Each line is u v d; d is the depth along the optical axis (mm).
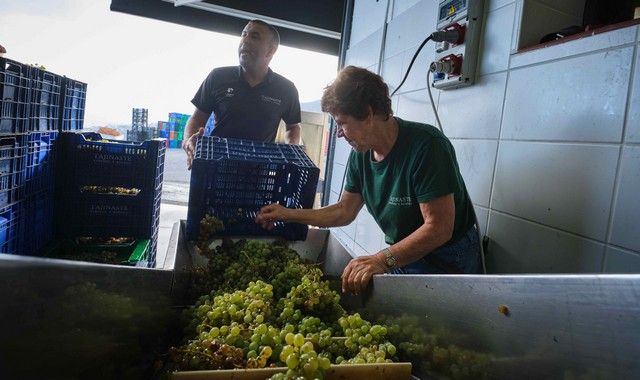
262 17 3336
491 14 1556
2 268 364
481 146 1580
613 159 1064
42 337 438
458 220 1304
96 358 569
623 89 1044
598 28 1125
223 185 1502
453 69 1648
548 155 1271
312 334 891
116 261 2088
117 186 2320
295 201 1607
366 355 822
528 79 1358
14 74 1696
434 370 786
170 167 8367
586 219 1144
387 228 1436
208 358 770
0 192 1688
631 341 448
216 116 2404
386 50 2469
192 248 1475
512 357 612
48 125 2109
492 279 644
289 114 2537
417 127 1270
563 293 529
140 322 749
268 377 723
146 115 5770
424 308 814
